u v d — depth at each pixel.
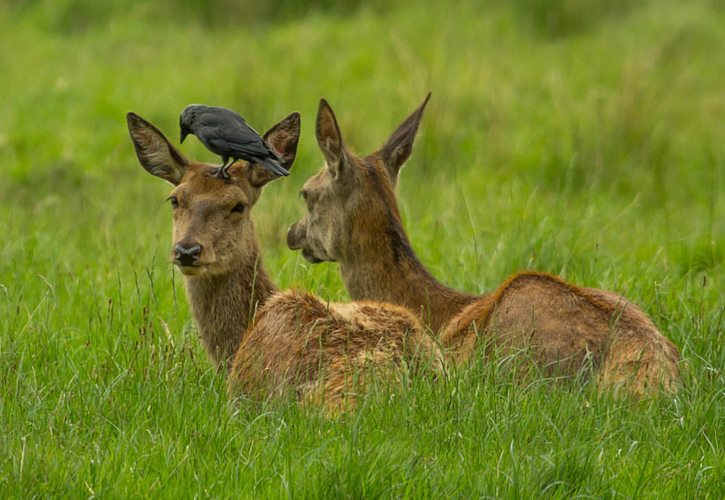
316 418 16.33
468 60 46.50
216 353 20.28
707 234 30.91
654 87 41.22
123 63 51.06
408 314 18.25
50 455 15.72
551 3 53.97
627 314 19.08
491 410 17.14
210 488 15.07
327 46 50.75
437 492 14.88
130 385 18.62
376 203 21.88
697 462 16.20
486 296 21.38
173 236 20.17
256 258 20.44
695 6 55.47
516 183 34.38
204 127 19.84
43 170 36.81
